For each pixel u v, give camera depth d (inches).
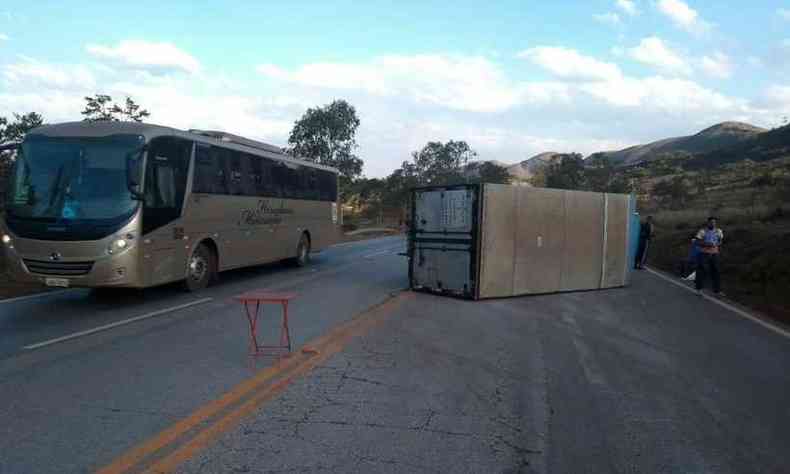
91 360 280.5
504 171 2336.4
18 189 414.3
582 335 375.6
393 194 2313.0
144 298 470.0
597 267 604.7
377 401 230.5
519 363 299.1
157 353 296.4
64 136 426.9
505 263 521.3
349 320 391.5
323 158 1551.4
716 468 180.5
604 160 2262.6
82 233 398.6
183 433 191.3
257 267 748.6
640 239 863.1
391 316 413.7
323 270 717.9
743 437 207.0
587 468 176.9
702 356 329.1
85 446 179.6
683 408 236.7
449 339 348.8
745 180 2338.8
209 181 525.3
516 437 199.0
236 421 203.6
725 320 448.1
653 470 177.3
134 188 416.5
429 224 537.3
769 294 577.6
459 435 198.7
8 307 418.6
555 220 561.9
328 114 1526.8
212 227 532.4
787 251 675.4
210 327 362.6
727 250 820.6
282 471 165.9
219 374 260.7
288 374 262.5
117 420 202.2
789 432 213.6
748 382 278.7
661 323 428.1
